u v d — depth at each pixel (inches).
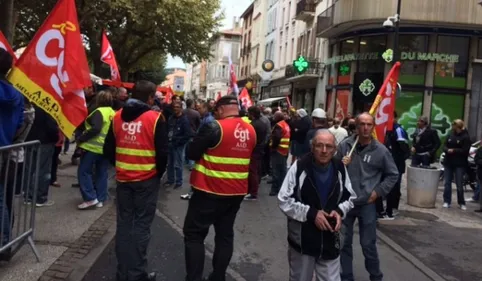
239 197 185.0
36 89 211.5
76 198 322.3
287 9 1523.1
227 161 179.5
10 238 185.3
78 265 200.1
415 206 397.4
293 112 503.5
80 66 215.8
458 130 397.1
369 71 949.2
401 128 342.3
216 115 188.1
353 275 212.2
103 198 305.3
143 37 1084.5
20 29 1022.4
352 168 196.2
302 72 1143.0
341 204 146.9
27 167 196.5
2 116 181.6
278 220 319.3
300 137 416.5
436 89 892.6
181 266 216.5
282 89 1491.1
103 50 526.9
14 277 181.5
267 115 564.1
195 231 182.4
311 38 1253.1
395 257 257.6
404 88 900.6
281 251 252.4
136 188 182.1
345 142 203.3
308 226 145.9
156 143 181.8
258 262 233.0
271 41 1711.4
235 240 267.1
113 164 192.5
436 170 393.7
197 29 1037.2
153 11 957.2
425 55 879.1
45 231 243.9
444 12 848.9
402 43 903.1
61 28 212.7
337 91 1034.1
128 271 182.2
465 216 373.7
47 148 286.5
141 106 182.2
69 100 215.0
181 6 973.2
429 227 329.4
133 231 183.3
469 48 888.3
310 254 145.8
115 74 535.5
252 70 2036.2
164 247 243.0
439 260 256.4
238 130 181.0
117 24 1011.3
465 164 399.2
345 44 1027.3
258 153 382.6
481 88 896.9
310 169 146.7
